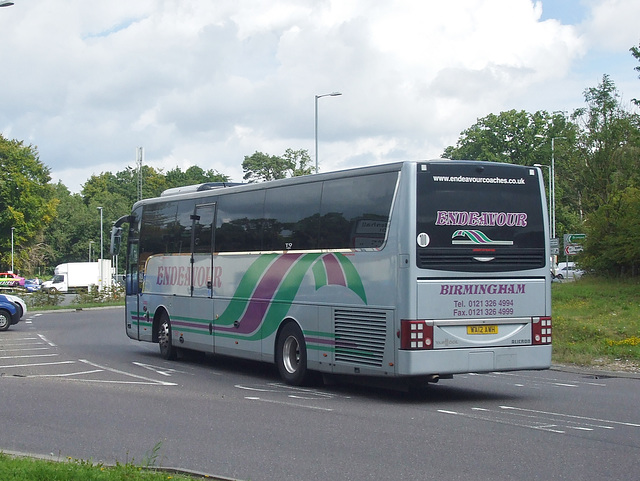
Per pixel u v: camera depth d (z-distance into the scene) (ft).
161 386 48.01
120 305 164.35
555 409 40.09
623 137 153.17
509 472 26.12
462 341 41.65
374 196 43.09
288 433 32.89
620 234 145.38
